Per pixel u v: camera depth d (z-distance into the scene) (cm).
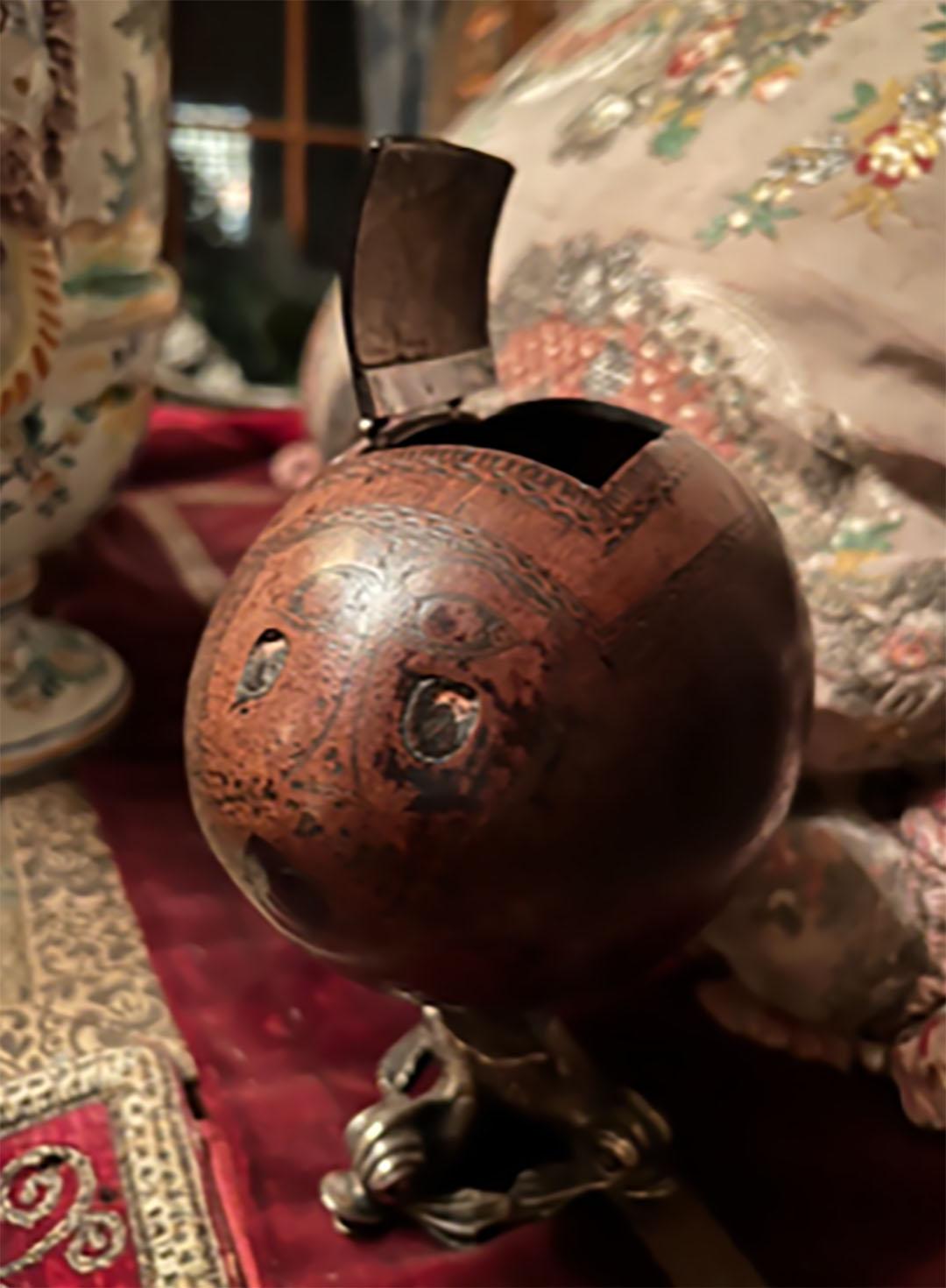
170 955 72
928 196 60
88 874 78
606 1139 56
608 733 42
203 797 46
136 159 80
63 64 71
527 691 41
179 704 98
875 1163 60
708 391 65
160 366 185
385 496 44
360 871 43
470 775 41
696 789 43
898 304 60
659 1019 69
